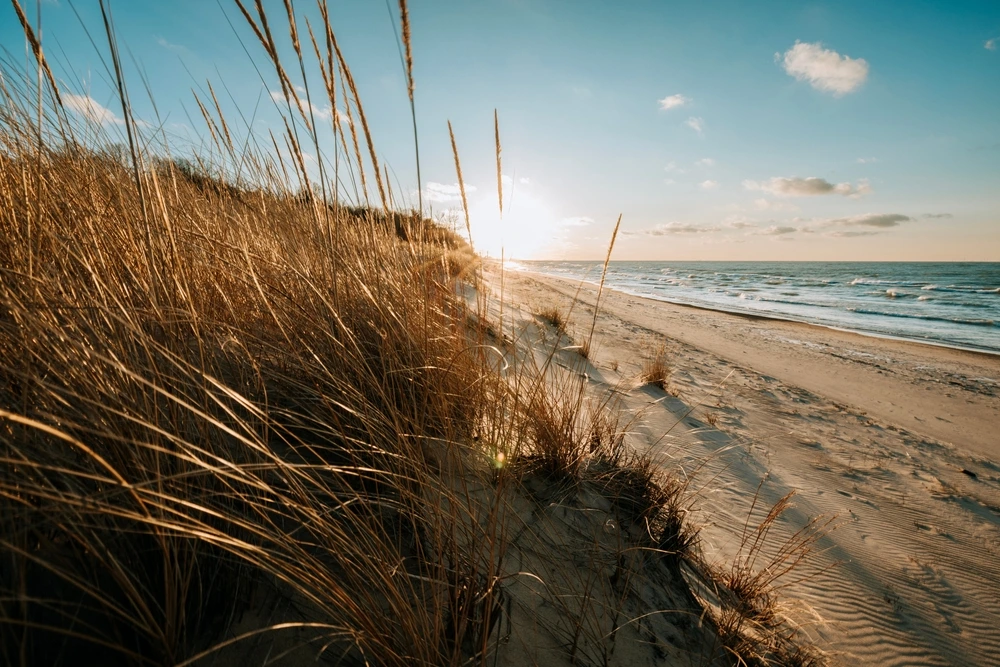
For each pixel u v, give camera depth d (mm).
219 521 1053
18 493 791
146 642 854
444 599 1256
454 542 1174
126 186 1419
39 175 1198
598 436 2666
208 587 987
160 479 743
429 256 2316
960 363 12016
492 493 1670
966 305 24969
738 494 3664
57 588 833
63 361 904
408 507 1238
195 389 1138
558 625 1430
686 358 9508
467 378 2010
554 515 1942
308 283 1563
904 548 3576
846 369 10547
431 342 1930
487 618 1063
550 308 10000
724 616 1954
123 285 1210
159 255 1180
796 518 3602
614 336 10516
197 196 2033
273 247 1892
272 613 1035
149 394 1011
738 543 2941
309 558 983
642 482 2480
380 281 1919
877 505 4234
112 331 986
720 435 5051
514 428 2076
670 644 1619
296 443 1501
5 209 1176
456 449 1473
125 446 916
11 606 753
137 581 876
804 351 12414
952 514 4273
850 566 3139
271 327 1709
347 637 1056
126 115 972
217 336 1395
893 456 5590
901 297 29172
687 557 2352
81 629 829
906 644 2523
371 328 1907
